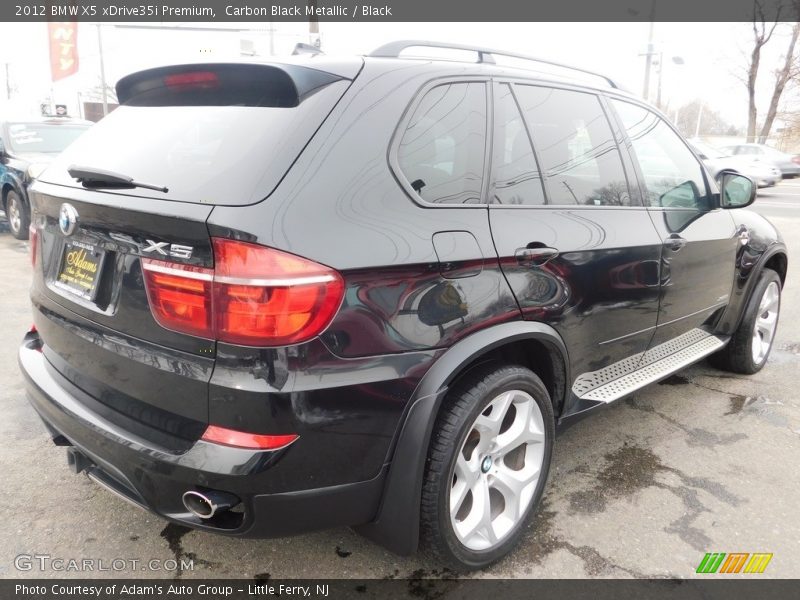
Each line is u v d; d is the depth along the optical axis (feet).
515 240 7.26
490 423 7.13
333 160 5.96
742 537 8.14
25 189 25.66
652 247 9.46
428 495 6.60
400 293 6.04
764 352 13.94
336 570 7.45
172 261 5.65
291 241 5.41
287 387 5.44
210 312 5.45
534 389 7.58
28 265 22.30
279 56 6.99
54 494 8.73
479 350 6.68
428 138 6.83
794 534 8.23
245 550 7.76
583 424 11.29
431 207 6.59
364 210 5.97
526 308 7.32
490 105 7.65
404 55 7.48
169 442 5.86
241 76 6.72
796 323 17.90
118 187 6.30
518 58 8.73
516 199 7.63
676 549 7.89
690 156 11.46
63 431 6.74
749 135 122.42
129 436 6.03
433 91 7.06
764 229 13.08
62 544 7.75
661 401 12.34
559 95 8.75
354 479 6.05
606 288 8.59
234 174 5.77
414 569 7.49
